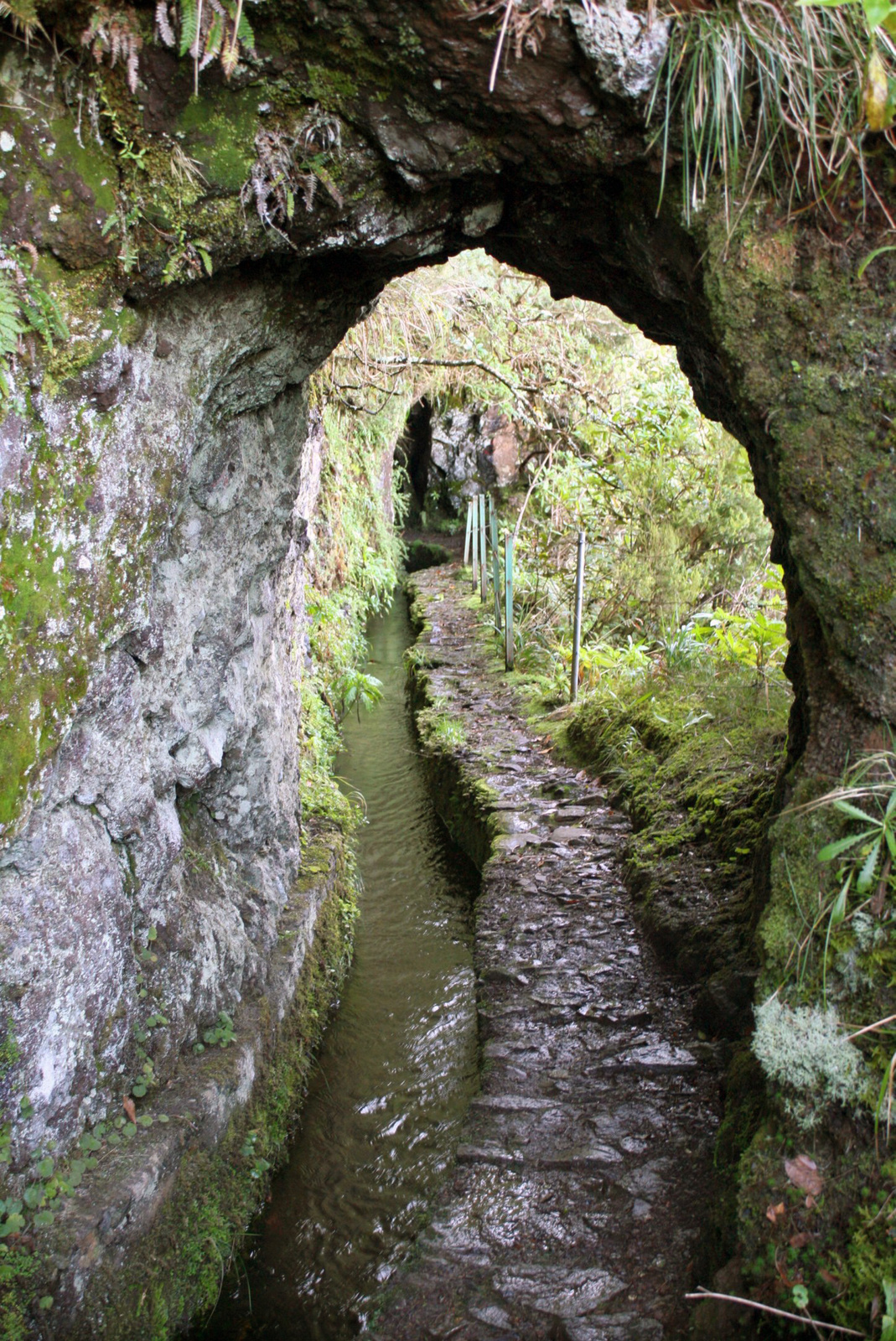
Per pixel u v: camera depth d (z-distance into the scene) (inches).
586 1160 128.5
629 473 345.7
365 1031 179.2
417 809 283.0
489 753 277.3
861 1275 85.0
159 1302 107.2
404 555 600.1
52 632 95.5
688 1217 117.0
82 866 104.0
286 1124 150.2
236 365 128.0
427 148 98.7
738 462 323.6
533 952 178.9
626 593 342.6
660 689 257.0
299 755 224.1
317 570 309.7
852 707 95.8
